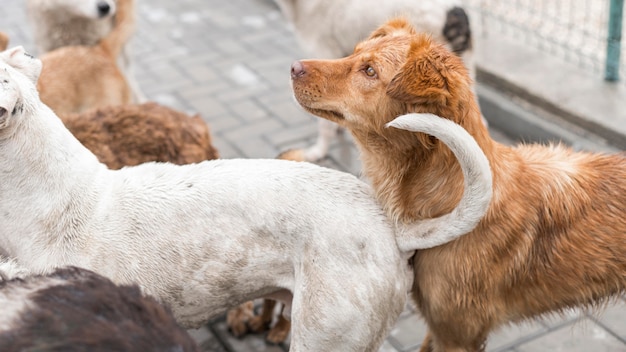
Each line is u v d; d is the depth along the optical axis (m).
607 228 2.54
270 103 5.62
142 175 2.47
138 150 3.29
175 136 3.38
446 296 2.56
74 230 2.34
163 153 3.34
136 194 2.40
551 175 2.58
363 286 2.26
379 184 2.53
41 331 1.43
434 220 2.32
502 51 5.50
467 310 2.59
